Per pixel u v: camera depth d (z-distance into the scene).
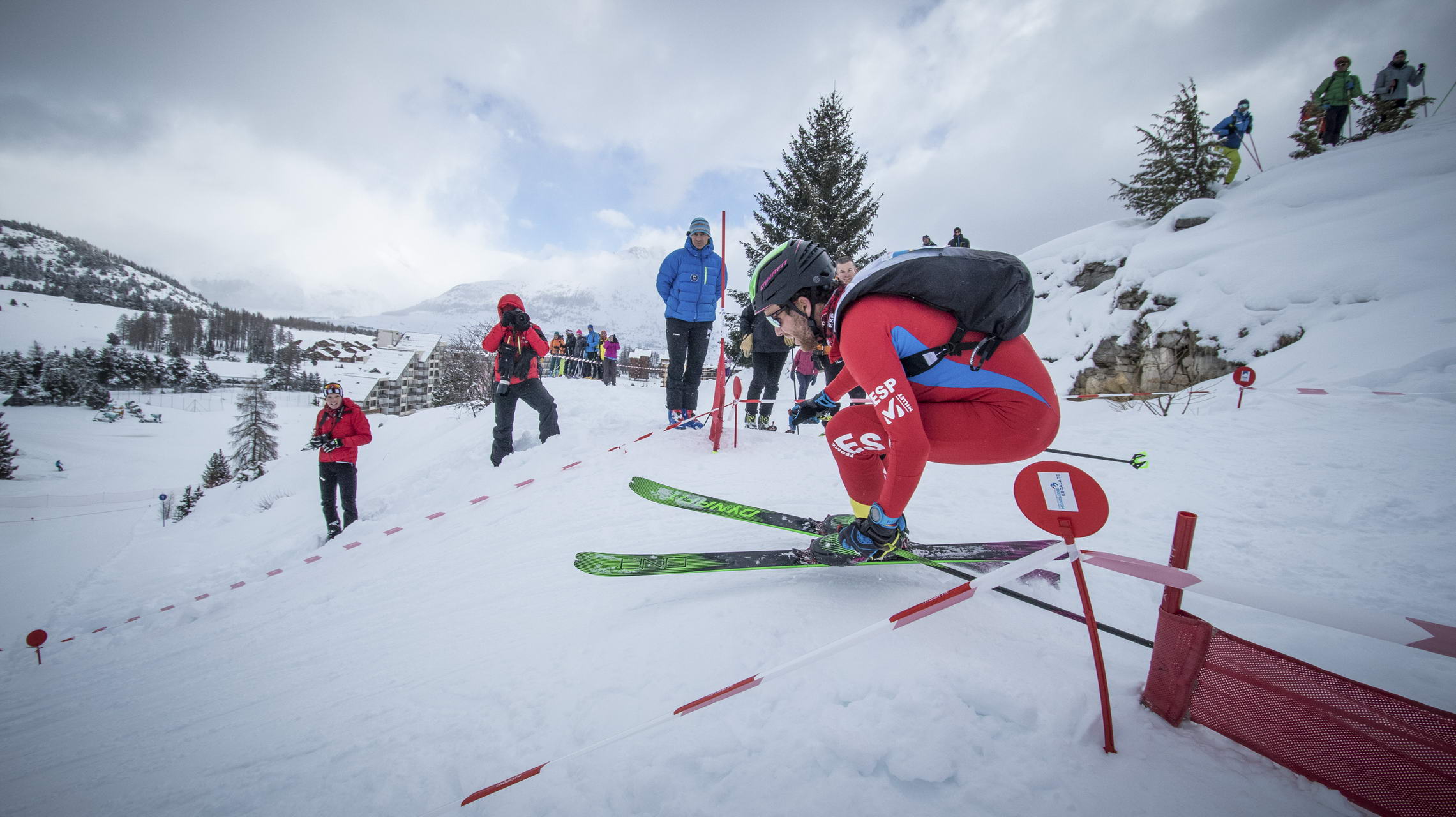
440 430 13.57
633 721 1.42
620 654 1.75
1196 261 9.42
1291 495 3.39
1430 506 3.01
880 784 1.15
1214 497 3.45
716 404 5.02
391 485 7.70
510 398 5.97
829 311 2.02
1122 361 9.67
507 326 5.89
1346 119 11.04
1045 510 1.38
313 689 2.00
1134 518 3.16
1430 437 4.30
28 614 9.30
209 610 4.02
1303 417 5.40
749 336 6.27
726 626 1.81
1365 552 2.52
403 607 2.68
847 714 1.33
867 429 2.03
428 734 1.54
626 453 5.07
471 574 2.92
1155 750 1.19
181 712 2.08
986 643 1.63
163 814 1.40
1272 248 8.64
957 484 3.81
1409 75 10.73
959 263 1.65
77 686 2.82
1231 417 5.74
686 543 2.82
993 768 1.16
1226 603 2.01
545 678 1.70
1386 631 0.96
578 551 2.92
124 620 5.12
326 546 4.92
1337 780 1.05
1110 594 2.02
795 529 2.46
